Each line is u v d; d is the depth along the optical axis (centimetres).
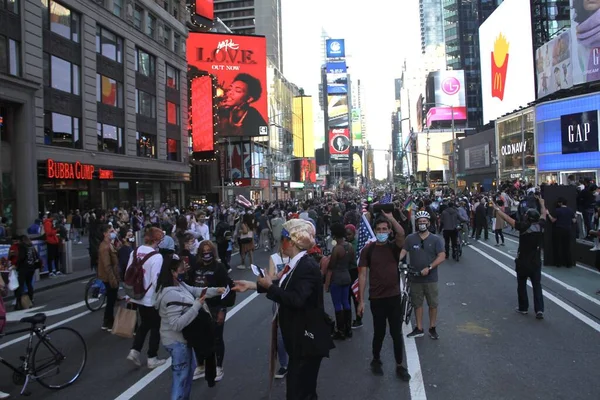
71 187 2984
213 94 4994
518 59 6131
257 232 2184
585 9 4491
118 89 3447
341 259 741
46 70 2697
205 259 609
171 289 487
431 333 732
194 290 516
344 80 16575
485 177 6750
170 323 475
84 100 3022
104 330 874
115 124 3391
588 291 1025
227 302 606
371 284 603
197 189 6222
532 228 830
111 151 3341
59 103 2795
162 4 4150
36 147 2545
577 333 734
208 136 4884
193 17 5938
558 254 1355
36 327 594
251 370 626
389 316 594
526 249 836
